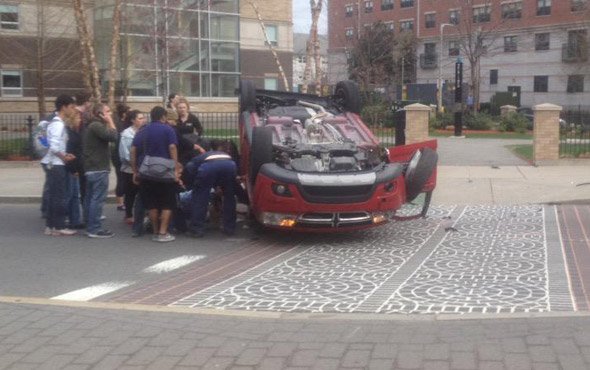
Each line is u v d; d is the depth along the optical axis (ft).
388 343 18.15
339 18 179.22
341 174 31.99
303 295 23.99
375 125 79.66
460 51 170.50
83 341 18.78
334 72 168.55
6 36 100.78
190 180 34.96
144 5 87.10
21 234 35.91
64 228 35.78
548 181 50.80
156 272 27.86
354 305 22.48
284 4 145.59
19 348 18.33
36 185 51.83
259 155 32.58
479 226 36.81
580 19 164.25
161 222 34.04
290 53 147.33
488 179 52.39
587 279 25.64
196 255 30.96
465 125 114.42
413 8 201.98
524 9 188.75
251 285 25.59
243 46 140.87
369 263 29.01
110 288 25.38
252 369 16.70
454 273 26.91
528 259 29.14
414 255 30.37
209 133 65.57
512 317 19.81
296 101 40.32
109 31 104.27
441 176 54.19
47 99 110.73
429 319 20.06
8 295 24.35
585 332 18.38
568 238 33.40
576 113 92.63
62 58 98.48
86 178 34.76
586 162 59.82
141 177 32.99
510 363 16.51
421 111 64.23
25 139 72.49
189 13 104.99
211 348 18.11
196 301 23.40
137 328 19.79
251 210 34.78
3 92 110.63
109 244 33.37
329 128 35.86
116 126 40.04
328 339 18.60
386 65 162.50
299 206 31.68
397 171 33.24
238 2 124.57
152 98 111.75
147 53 100.53
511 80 193.67
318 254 30.99
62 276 27.25
